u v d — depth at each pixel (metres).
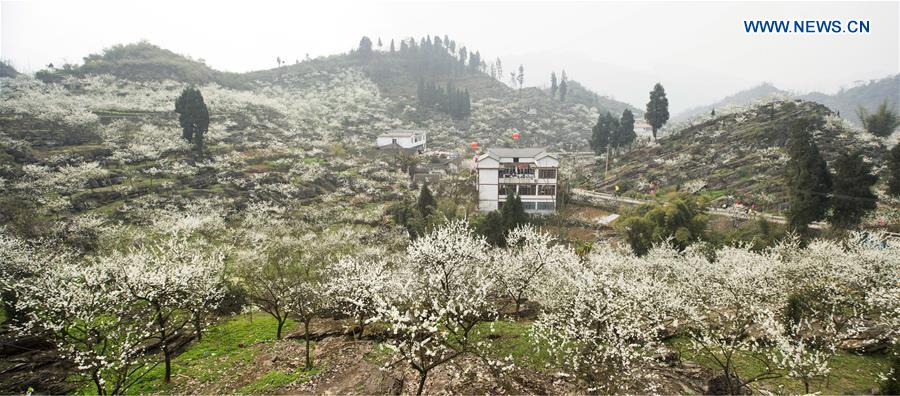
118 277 18.44
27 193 45.53
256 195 58.94
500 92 175.38
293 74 165.00
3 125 58.84
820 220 39.91
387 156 88.12
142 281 17.61
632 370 14.70
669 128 100.75
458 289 18.05
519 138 131.25
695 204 45.81
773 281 21.09
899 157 41.88
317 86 157.00
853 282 21.92
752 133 67.38
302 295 21.64
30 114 64.25
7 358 18.47
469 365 16.70
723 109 82.75
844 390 16.08
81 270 18.64
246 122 90.25
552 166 58.69
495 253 28.75
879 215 40.72
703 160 66.31
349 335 21.14
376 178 72.19
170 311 20.12
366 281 17.94
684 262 29.83
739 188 56.19
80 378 17.66
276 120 98.25
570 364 16.53
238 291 27.67
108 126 69.19
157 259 20.97
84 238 37.88
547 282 23.42
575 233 50.84
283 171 68.50
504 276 22.30
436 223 47.03
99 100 82.88
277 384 16.80
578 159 97.94
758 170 58.31
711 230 43.28
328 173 70.69
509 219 46.34
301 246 36.91
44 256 28.94
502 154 60.81
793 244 31.89
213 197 55.34
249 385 17.03
